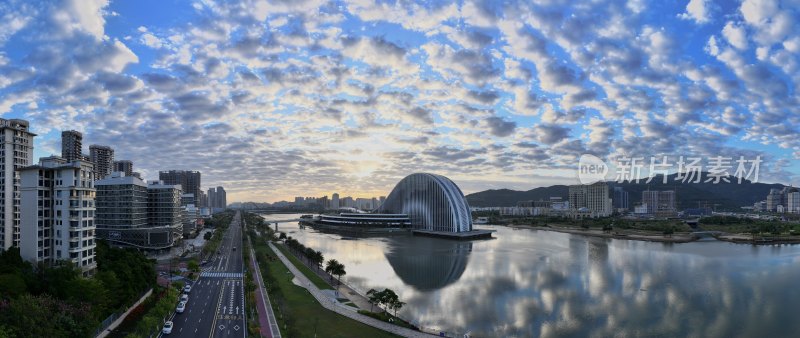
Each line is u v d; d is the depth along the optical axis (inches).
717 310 5265.8
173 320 4458.7
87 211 5438.0
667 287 6387.8
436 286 6481.3
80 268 4921.3
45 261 5241.1
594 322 4815.5
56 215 5290.4
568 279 6948.8
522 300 5664.4
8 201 6195.9
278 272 7234.3
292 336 3964.1
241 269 7495.1
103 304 4188.0
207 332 4106.8
